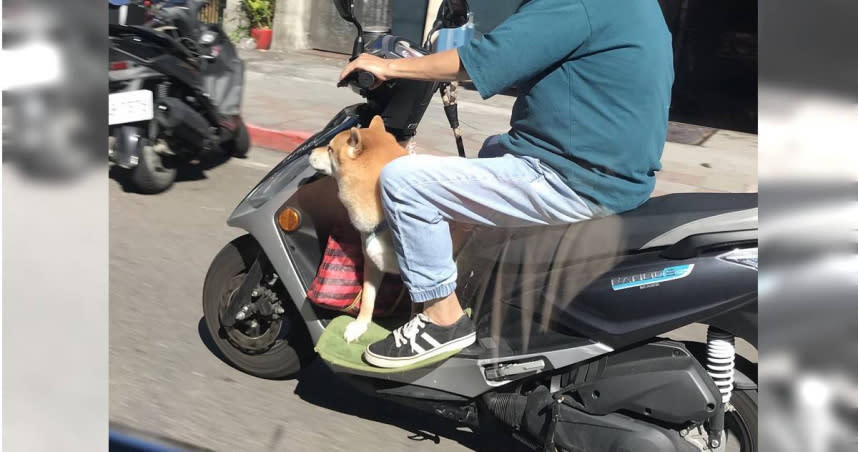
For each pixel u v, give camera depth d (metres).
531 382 2.71
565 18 2.46
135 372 3.38
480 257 2.71
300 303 3.02
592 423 2.55
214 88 5.93
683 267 2.48
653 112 2.54
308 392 3.36
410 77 2.66
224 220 5.35
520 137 2.64
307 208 3.00
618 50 2.48
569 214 2.61
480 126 7.69
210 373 3.42
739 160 7.80
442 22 3.01
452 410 2.80
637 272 2.52
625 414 2.57
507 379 2.65
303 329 3.26
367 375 2.78
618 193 2.58
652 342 2.58
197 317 3.94
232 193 5.93
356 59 2.77
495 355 2.66
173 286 4.27
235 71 6.21
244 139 6.75
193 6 6.12
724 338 2.56
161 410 3.11
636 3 2.50
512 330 2.67
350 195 2.68
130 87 5.30
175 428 2.99
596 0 2.46
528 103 2.61
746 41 11.68
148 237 4.93
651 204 2.66
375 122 2.75
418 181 2.54
